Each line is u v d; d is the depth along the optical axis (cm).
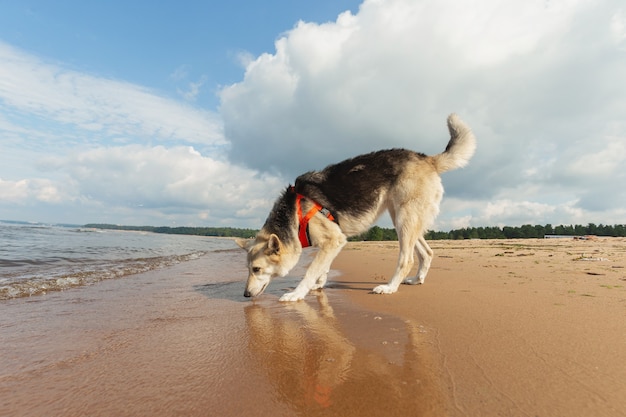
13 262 250
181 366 69
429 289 149
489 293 134
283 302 132
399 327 93
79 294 142
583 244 589
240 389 59
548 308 108
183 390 58
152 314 111
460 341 81
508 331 87
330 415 50
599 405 51
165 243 721
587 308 108
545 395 55
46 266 233
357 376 63
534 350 74
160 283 174
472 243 736
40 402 54
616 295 126
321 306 123
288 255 152
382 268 255
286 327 96
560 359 69
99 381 62
